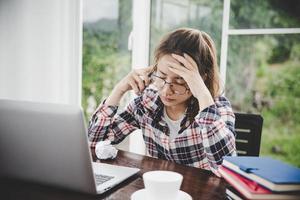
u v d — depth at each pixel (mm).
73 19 2244
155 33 2449
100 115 1341
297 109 2146
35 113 776
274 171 725
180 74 1161
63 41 2209
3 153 850
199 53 1225
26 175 852
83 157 753
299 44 2094
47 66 2141
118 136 1410
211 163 1062
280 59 2152
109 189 823
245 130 1329
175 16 2387
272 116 2217
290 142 2191
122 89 1353
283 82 2164
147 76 1339
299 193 663
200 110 1117
